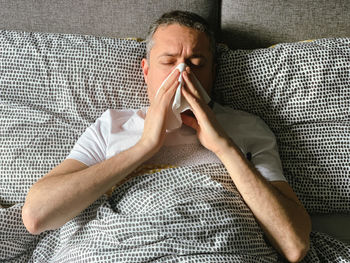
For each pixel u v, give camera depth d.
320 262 1.08
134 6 1.41
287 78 1.27
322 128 1.28
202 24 1.21
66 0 1.41
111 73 1.31
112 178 1.03
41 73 1.31
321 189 1.26
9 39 1.33
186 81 1.09
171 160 1.14
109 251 0.96
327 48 1.27
